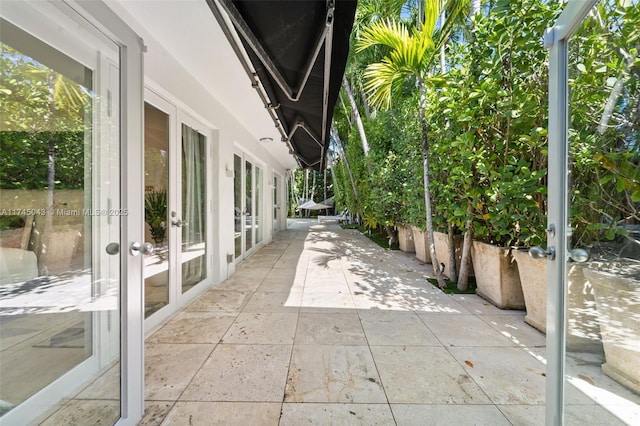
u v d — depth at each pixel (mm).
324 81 2268
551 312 1240
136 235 1370
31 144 1236
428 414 1388
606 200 1249
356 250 6062
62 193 1360
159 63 2305
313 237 8180
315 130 4121
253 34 1760
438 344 2053
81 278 1385
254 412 1394
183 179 2861
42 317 1271
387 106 3936
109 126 1350
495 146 2730
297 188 24453
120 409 1291
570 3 1159
